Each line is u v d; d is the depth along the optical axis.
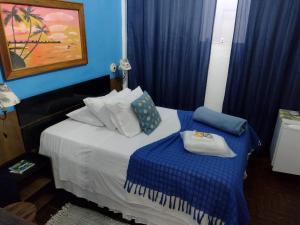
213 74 3.03
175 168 1.60
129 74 3.40
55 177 2.11
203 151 1.78
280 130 2.44
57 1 2.17
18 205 1.52
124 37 3.30
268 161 2.88
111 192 1.85
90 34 2.70
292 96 2.69
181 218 1.63
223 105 3.00
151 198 1.69
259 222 1.95
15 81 1.98
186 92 3.18
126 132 2.06
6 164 1.89
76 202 2.12
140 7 3.04
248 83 2.84
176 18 2.89
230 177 1.51
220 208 1.46
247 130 2.29
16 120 1.96
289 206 2.14
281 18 2.48
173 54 3.05
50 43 2.20
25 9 1.91
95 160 1.87
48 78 2.28
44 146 2.11
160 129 2.23
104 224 1.88
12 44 1.87
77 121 2.35
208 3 2.70
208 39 2.83
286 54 2.57
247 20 2.60
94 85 2.82
